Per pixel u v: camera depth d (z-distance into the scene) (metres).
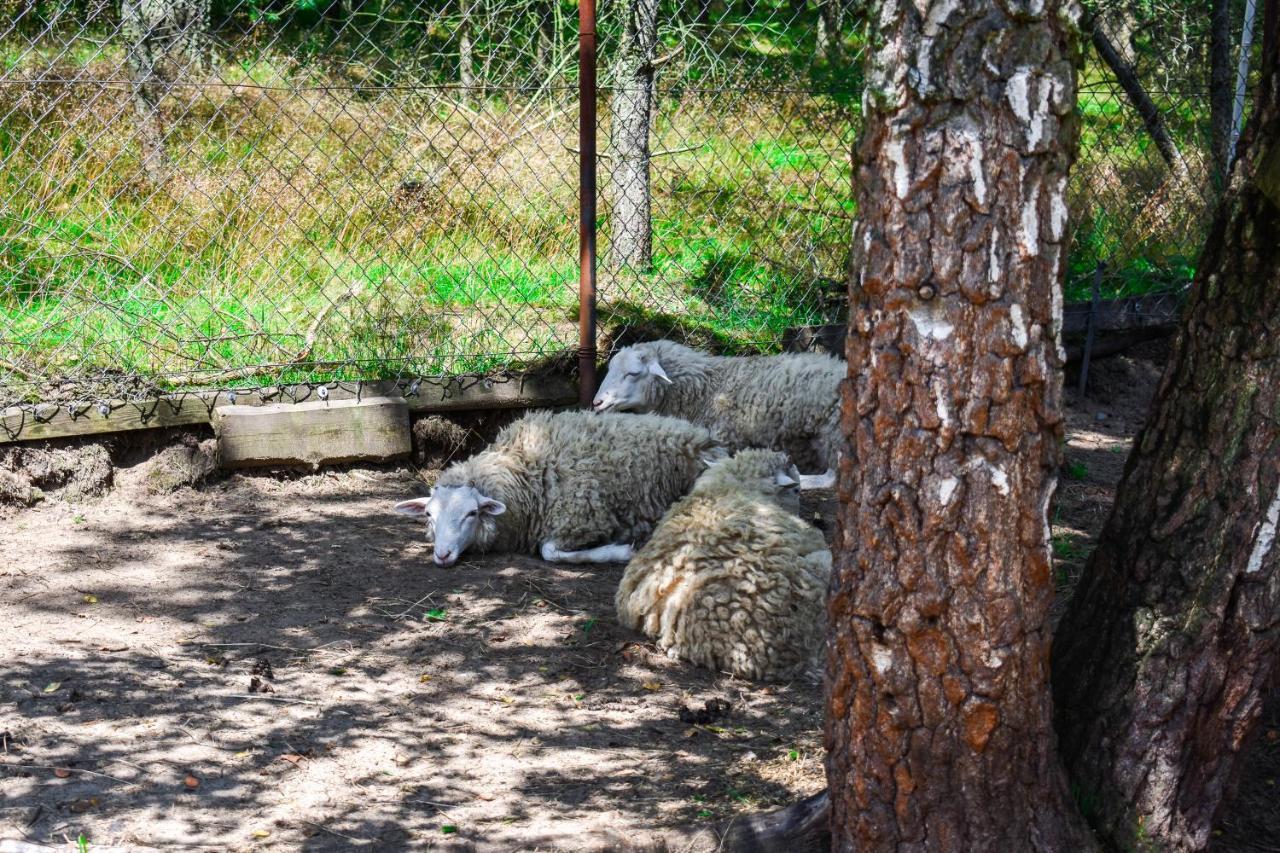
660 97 9.20
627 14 8.09
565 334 7.51
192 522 6.09
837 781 3.02
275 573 5.52
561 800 3.76
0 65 8.66
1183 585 3.10
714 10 10.20
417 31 11.48
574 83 9.30
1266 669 3.09
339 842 3.49
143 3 8.73
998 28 2.48
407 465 6.94
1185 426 3.14
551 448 6.10
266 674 4.53
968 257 2.56
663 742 4.17
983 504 2.66
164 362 6.76
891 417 2.68
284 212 8.04
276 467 6.61
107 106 8.48
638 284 8.09
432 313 7.45
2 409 6.08
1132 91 8.66
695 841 3.46
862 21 2.73
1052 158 2.57
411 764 3.97
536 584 5.56
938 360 2.61
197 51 9.12
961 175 2.53
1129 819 3.13
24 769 3.80
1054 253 2.62
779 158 9.25
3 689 4.30
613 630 5.06
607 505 6.01
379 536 6.07
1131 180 8.95
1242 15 8.91
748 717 4.38
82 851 3.33
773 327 7.95
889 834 2.94
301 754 4.00
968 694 2.78
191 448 6.47
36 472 6.12
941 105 2.52
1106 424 8.07
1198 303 3.15
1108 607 3.26
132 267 7.22
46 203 7.75
